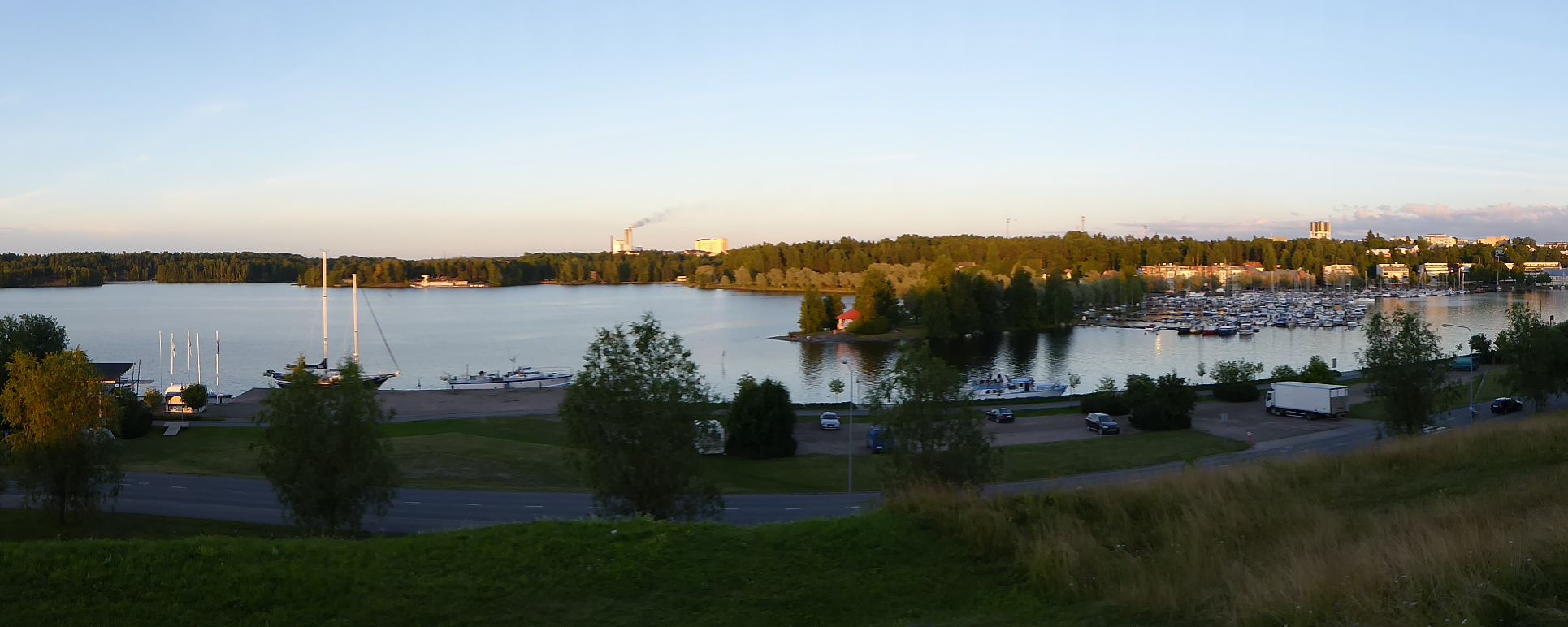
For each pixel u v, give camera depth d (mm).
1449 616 10531
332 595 13359
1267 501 18250
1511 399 58438
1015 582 14375
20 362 31938
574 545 15328
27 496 32406
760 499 36531
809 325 137125
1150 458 46219
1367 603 11094
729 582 14195
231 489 37625
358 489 28438
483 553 14914
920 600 13828
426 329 156250
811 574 14516
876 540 15773
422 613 12961
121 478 33219
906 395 30969
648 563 14711
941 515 16719
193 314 184375
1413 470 21266
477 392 76250
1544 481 17625
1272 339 133875
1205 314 167750
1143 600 12836
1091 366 104562
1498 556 11773
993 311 140500
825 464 45938
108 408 32656
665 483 27016
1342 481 20906
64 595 12984
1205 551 14836
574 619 12945
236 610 12906
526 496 36156
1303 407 59531
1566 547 11867
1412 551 12523
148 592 13172
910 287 160875
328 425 28422
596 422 26906
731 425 48250
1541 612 10430
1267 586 12242
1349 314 161125
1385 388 42156
